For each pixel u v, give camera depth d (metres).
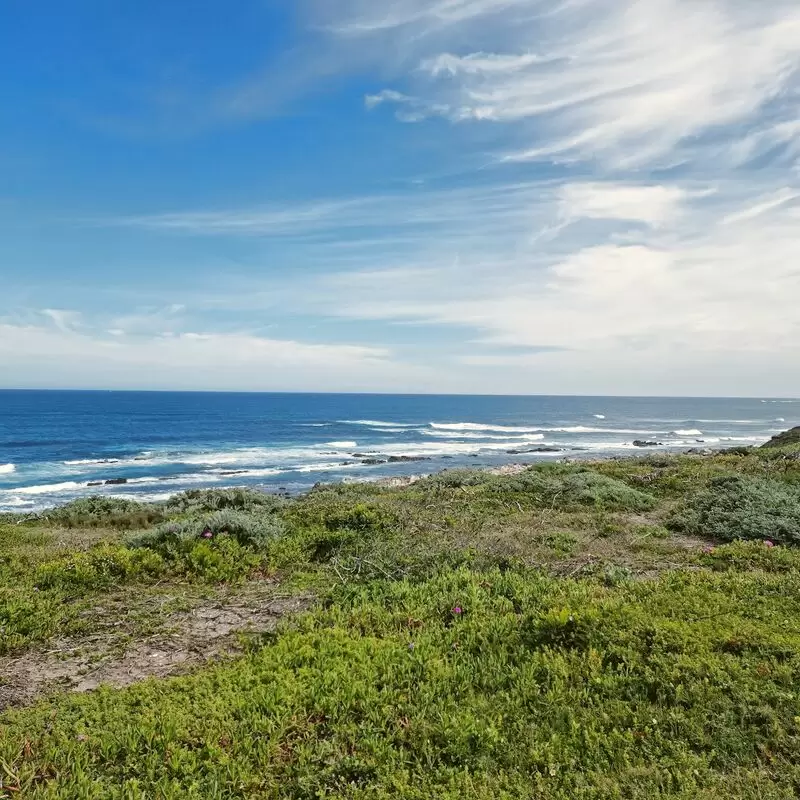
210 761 4.30
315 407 176.00
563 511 14.84
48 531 14.56
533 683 5.19
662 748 4.29
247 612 7.78
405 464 51.94
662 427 107.69
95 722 4.86
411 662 5.72
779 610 6.59
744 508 12.59
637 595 7.32
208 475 45.06
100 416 116.88
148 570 9.49
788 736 4.21
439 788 3.98
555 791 3.92
